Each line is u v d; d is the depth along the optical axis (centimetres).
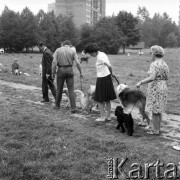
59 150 570
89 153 561
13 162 514
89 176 473
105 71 798
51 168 495
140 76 2009
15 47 6919
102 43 7394
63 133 678
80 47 7844
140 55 6128
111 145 606
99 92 805
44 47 1034
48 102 1076
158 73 684
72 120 825
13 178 463
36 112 898
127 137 688
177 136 711
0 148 581
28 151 560
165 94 697
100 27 7769
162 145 638
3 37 6694
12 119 779
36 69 2305
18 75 1852
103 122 817
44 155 545
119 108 734
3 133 669
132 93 746
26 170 488
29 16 7088
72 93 920
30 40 6875
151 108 700
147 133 727
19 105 1005
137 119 866
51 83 1044
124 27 8294
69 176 470
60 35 7356
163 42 12225
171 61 3747
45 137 647
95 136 668
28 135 656
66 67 911
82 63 3291
